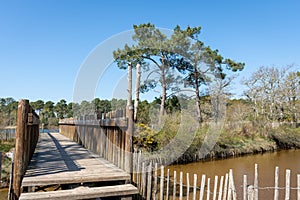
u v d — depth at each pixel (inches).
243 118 660.1
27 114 132.5
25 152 130.5
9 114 611.2
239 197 213.8
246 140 582.9
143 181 167.2
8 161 246.7
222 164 395.5
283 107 824.3
